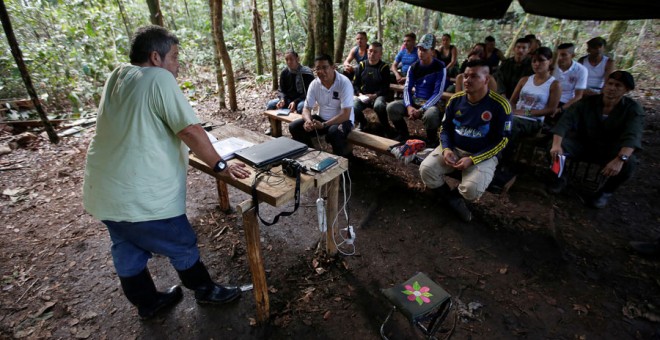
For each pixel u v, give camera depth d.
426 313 1.54
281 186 1.73
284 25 9.20
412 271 2.41
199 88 6.64
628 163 2.85
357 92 4.95
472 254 2.57
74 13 5.99
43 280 2.32
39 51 5.14
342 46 7.07
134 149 1.51
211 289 2.10
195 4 9.41
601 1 3.77
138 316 2.07
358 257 2.54
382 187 3.46
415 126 5.09
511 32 9.82
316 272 2.39
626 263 2.45
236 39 8.59
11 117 4.65
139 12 7.60
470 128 2.81
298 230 2.84
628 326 1.98
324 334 1.95
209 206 3.15
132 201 1.56
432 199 3.25
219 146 2.18
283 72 4.60
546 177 3.57
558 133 3.06
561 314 2.06
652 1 3.39
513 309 2.10
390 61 8.07
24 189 3.34
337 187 2.23
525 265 2.45
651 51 8.93
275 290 2.24
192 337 1.94
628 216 3.00
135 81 1.49
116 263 1.81
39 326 1.99
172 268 2.44
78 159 3.94
